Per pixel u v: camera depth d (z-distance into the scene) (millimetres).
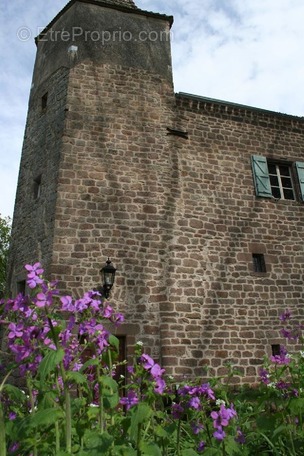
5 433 2049
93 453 1917
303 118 10703
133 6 10586
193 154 9164
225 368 7680
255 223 9172
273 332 8359
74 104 8586
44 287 2121
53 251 7375
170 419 3164
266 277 8781
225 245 8695
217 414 2371
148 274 7836
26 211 8875
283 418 2971
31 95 10344
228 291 8336
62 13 10172
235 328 8086
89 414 2350
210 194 8984
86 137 8383
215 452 2516
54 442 2238
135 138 8750
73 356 2455
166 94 9445
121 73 9227
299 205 9797
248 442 3252
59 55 9539
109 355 2449
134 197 8281
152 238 8109
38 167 8859
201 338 7746
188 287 8023
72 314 2309
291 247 9305
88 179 8078
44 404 2236
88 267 7488
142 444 2049
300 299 8914
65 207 7730
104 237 7781
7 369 2344
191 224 8547
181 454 2455
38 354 2262
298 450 2951
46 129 9000
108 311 2533
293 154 10320
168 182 8672
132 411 2109
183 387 2609
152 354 7332
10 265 9016
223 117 9844
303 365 3316
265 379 3350
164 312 7660
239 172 9484
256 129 10117
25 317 2250
